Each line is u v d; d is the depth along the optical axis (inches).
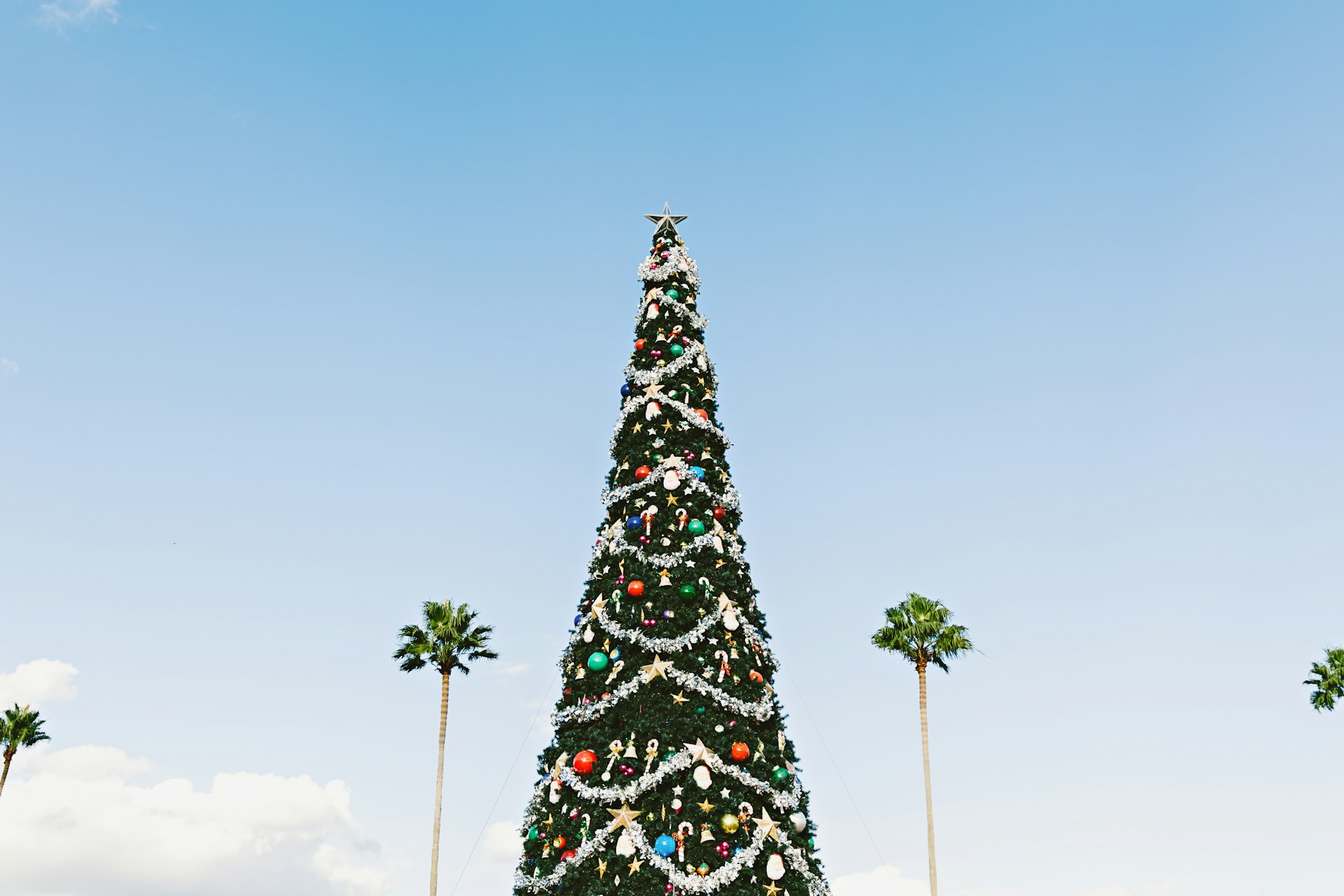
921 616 1665.8
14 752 1904.5
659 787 1038.4
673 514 1219.2
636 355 1375.5
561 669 1189.7
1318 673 1818.4
